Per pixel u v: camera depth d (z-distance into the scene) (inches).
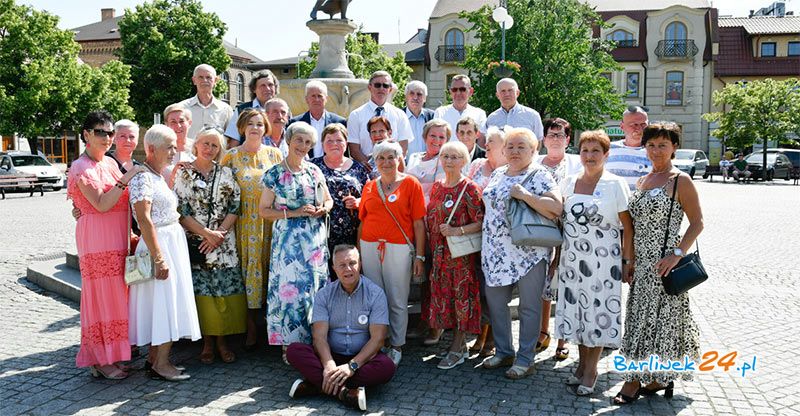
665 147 167.6
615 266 174.4
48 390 179.5
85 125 182.1
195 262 196.5
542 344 217.2
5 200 793.6
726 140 1464.1
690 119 1706.4
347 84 317.1
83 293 183.3
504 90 282.8
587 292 175.3
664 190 166.6
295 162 193.8
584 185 178.9
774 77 1695.4
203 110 281.3
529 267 186.4
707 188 1071.0
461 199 192.9
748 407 168.7
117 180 184.7
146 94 1421.0
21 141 1434.5
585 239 175.2
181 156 231.3
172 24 1408.7
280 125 233.3
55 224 536.1
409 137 269.1
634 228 173.0
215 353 212.4
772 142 1724.9
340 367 174.1
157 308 182.4
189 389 181.2
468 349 218.5
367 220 199.9
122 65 1244.5
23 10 1093.8
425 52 1766.7
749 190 1018.7
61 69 1112.2
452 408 168.4
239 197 200.7
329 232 211.0
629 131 230.7
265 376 192.1
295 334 192.2
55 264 327.6
